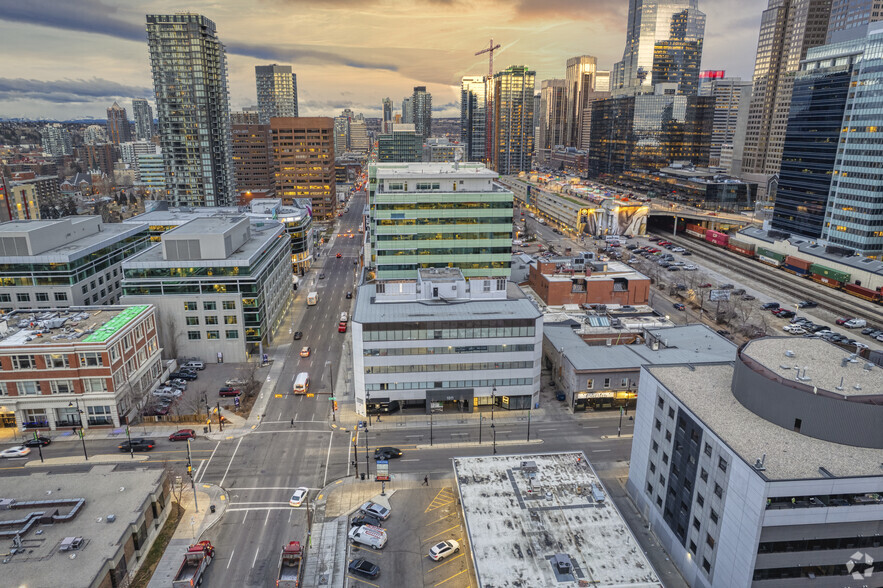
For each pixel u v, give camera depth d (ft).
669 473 241.96
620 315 497.05
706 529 211.82
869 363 227.20
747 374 227.40
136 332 376.89
